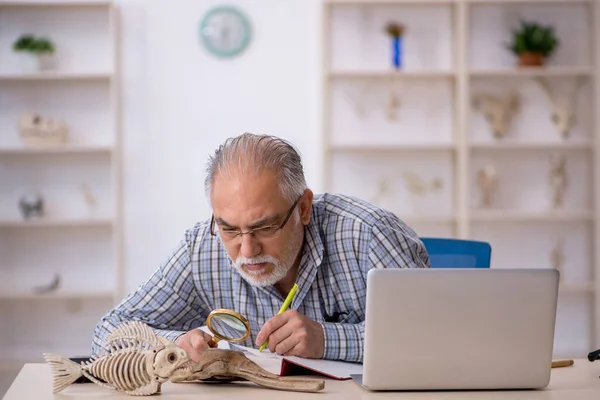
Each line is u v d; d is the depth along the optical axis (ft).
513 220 18.11
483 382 5.55
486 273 5.49
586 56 17.98
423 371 5.48
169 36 17.43
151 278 7.45
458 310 5.46
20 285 17.67
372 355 5.44
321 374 6.06
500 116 17.69
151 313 7.36
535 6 17.93
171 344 5.48
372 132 17.89
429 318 5.45
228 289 7.41
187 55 17.46
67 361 5.54
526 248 18.17
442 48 17.79
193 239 7.47
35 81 17.43
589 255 18.11
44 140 16.97
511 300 5.50
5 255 17.67
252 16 17.49
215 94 17.48
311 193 6.83
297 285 6.62
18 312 17.79
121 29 17.38
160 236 17.52
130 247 17.49
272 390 5.55
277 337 6.14
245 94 17.53
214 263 7.38
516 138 18.01
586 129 18.07
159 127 17.46
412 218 17.29
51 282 17.69
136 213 17.48
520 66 17.44
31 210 17.17
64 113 17.49
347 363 6.26
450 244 8.75
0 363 17.16
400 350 5.45
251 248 6.33
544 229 18.19
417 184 17.90
